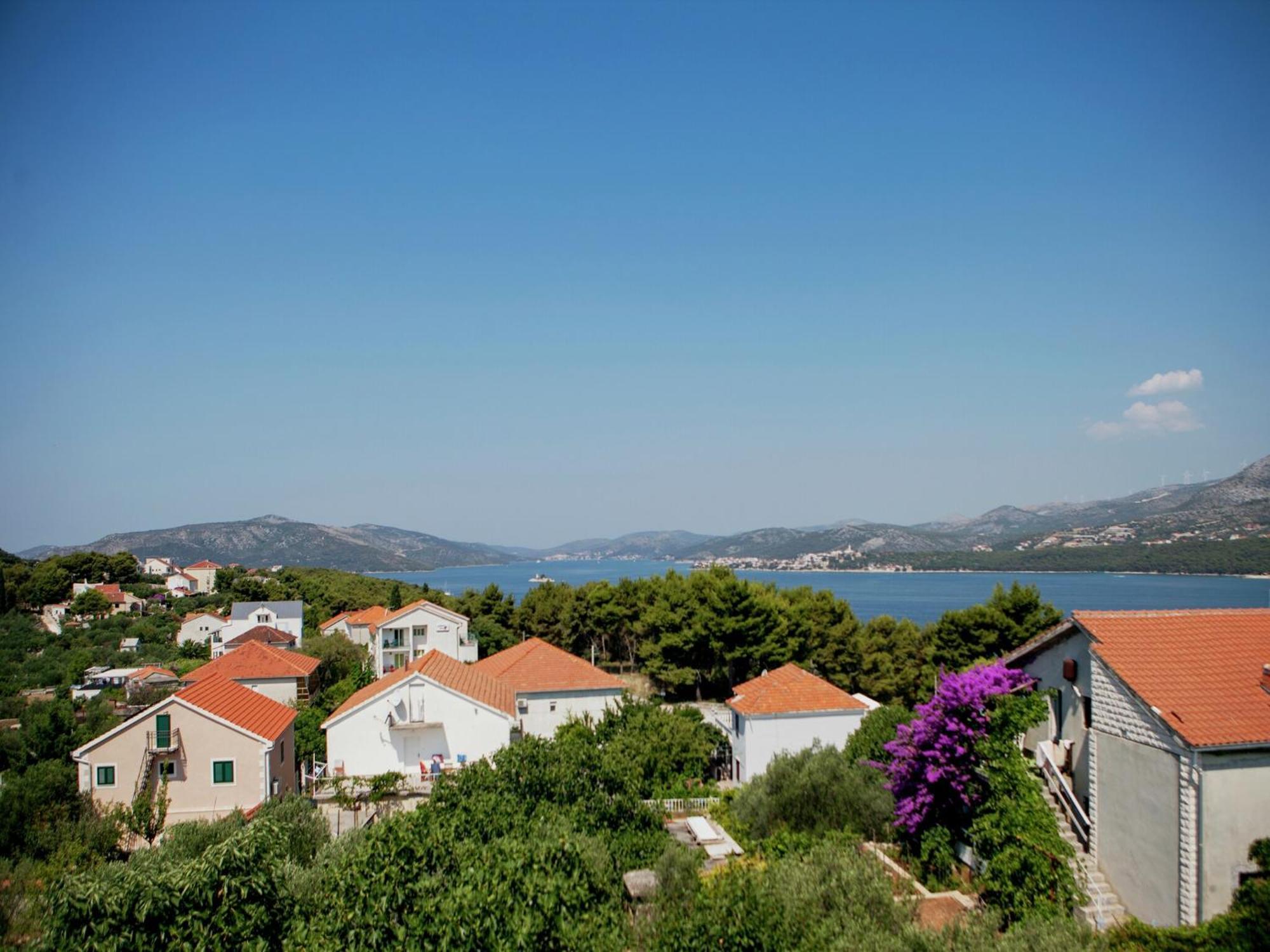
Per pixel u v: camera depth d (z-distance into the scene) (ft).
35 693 235.81
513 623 340.80
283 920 58.23
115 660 276.21
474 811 74.13
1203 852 61.41
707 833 102.06
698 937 48.24
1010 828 70.28
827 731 139.64
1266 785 63.21
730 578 242.37
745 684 158.20
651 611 262.88
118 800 116.26
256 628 282.15
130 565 507.71
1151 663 70.95
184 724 120.98
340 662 254.06
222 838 82.38
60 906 55.01
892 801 91.50
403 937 50.44
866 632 238.27
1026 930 50.88
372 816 119.34
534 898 52.31
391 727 134.41
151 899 55.62
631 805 82.23
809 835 88.58
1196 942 57.77
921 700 194.59
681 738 138.31
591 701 181.78
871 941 47.34
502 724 137.69
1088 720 76.74
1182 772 63.10
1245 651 72.95
